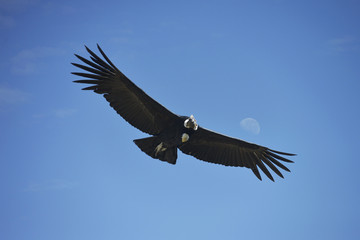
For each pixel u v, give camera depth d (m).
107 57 15.12
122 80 15.91
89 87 16.14
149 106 16.48
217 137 17.95
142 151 17.02
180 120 16.81
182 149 18.30
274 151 18.30
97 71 15.88
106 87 16.25
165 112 16.56
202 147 18.36
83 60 15.70
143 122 16.83
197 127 17.28
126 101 16.48
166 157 17.30
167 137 16.89
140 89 15.94
